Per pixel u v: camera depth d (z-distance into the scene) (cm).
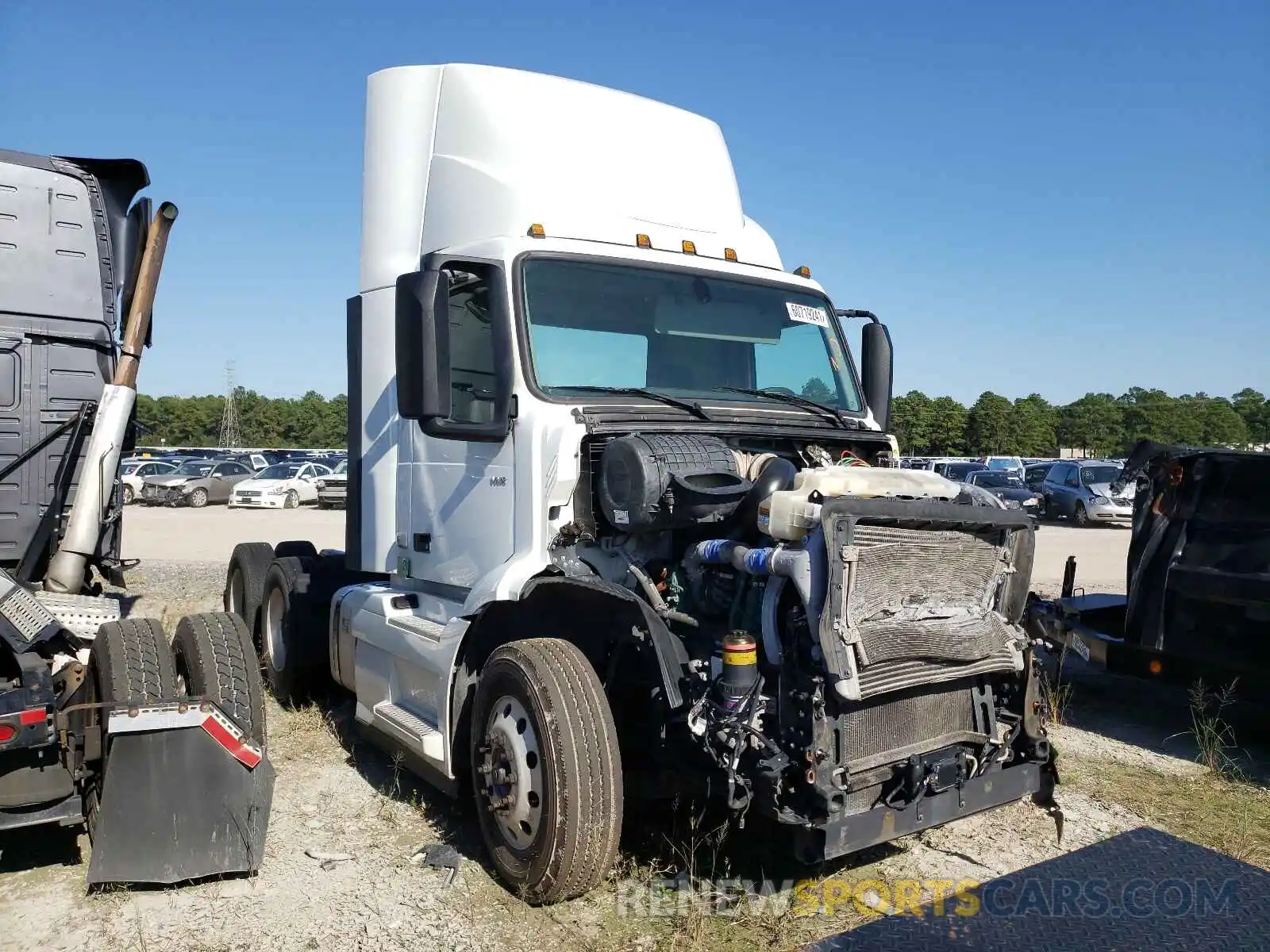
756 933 394
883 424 588
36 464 531
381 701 566
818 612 368
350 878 447
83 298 545
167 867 423
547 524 450
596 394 478
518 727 429
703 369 529
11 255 525
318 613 715
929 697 407
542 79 574
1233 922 356
